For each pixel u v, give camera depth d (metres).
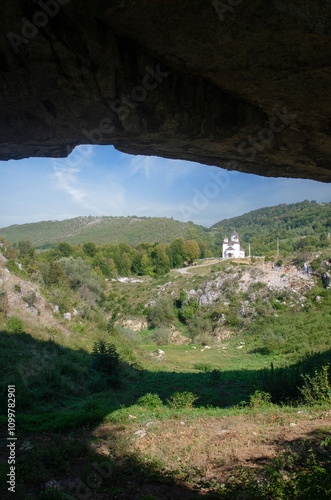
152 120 5.23
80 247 65.19
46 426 7.30
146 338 36.50
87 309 25.16
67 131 5.24
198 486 4.66
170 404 10.17
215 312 38.00
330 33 3.75
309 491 3.58
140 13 3.84
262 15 3.63
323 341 21.11
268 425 7.41
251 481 4.33
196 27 3.97
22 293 18.89
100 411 8.41
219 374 14.08
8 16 3.53
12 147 5.71
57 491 4.25
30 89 4.32
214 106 5.38
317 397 9.06
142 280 57.03
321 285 33.09
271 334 25.72
